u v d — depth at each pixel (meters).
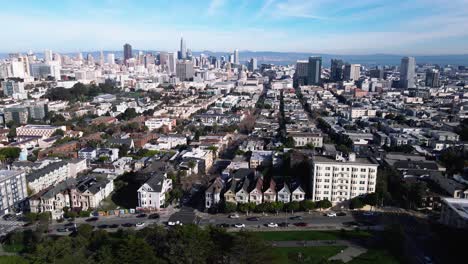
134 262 171.38
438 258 196.75
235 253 175.75
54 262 175.00
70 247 192.00
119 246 182.62
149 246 183.12
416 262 193.50
